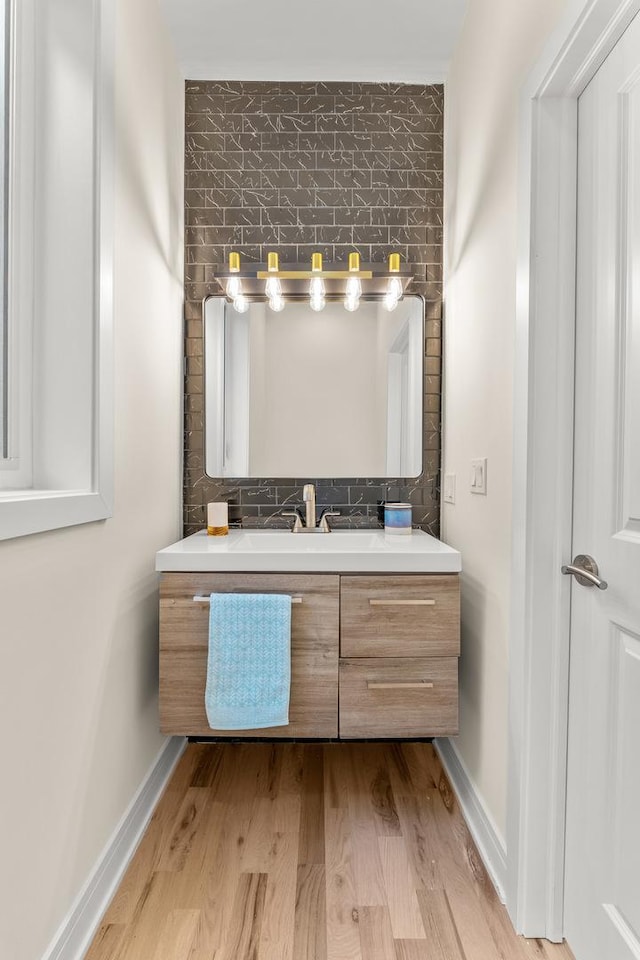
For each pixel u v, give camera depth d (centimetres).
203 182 224
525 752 128
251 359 225
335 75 221
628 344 106
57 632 115
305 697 165
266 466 225
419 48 209
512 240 141
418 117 225
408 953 121
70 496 117
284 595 162
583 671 121
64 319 129
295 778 189
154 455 183
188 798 177
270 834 159
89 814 130
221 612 160
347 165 224
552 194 125
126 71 155
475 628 173
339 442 225
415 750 209
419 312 225
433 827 163
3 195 121
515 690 133
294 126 224
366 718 165
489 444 161
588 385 119
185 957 120
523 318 130
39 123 129
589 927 116
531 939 127
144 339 172
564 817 127
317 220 224
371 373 226
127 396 157
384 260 224
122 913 131
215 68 219
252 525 225
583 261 121
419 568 166
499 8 154
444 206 223
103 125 132
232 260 206
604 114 112
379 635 165
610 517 111
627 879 105
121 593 152
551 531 127
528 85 126
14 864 99
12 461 122
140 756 167
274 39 205
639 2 97
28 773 104
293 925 128
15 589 99
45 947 109
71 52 129
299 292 225
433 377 225
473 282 179
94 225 129
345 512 225
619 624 108
